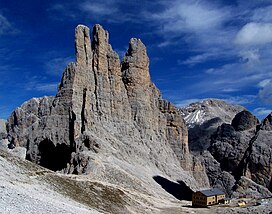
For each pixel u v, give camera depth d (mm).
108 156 190250
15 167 86250
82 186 109500
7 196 53688
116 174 170250
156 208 135375
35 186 76375
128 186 166750
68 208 63656
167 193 195250
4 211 45156
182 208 151500
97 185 119875
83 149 194125
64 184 98188
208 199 166625
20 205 51188
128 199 122875
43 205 56719
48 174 98312
